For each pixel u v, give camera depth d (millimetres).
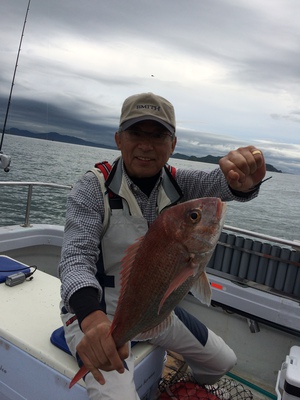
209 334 2266
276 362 3078
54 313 2393
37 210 12469
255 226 17422
